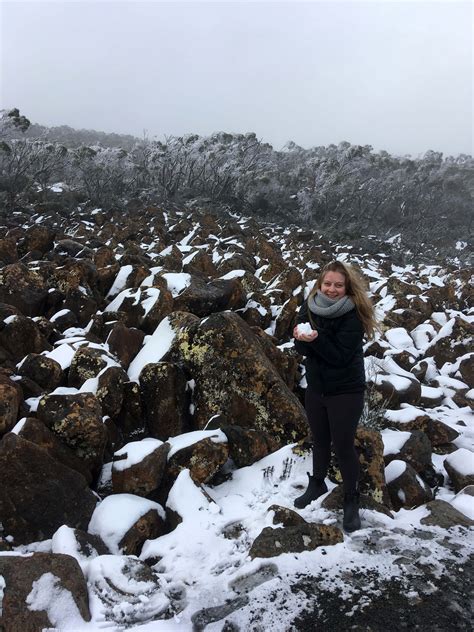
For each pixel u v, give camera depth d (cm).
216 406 412
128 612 236
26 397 409
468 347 685
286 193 2884
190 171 2969
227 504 328
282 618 233
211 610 241
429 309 914
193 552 284
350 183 3059
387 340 746
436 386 616
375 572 266
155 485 327
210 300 600
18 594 225
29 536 284
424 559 277
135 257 898
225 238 1521
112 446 388
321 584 256
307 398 313
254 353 414
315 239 1933
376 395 485
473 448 458
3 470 284
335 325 288
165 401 407
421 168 3919
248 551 283
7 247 848
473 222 3569
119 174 2627
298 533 285
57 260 866
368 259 1828
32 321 498
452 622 234
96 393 402
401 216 3072
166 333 488
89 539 279
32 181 2194
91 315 627
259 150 3288
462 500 342
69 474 306
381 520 313
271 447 388
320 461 323
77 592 235
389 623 231
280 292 783
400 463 367
